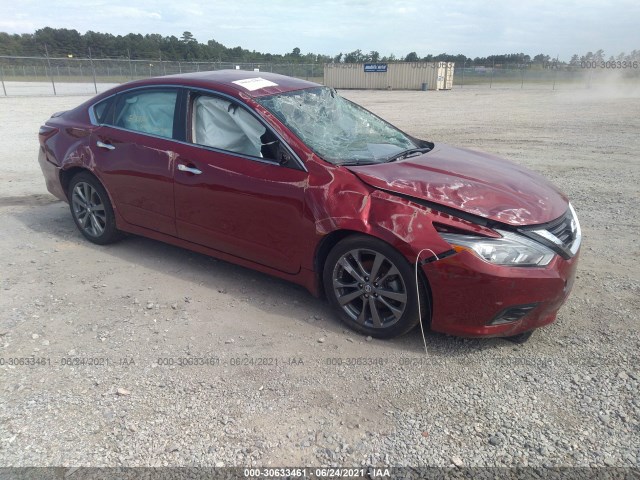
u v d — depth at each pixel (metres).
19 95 29.48
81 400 3.00
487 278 3.21
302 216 3.74
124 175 4.75
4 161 9.68
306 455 2.61
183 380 3.18
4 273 4.62
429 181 3.61
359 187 3.58
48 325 3.79
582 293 4.33
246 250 4.16
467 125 15.70
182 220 4.46
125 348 3.51
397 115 19.20
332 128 4.34
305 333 3.73
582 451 2.63
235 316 3.95
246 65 45.28
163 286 4.43
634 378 3.21
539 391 3.09
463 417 2.88
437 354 3.48
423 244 3.30
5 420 2.84
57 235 5.61
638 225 6.03
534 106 23.02
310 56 69.12
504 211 3.37
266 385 3.14
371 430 2.78
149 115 4.68
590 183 8.05
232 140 4.18
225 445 2.67
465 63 53.78
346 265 3.64
